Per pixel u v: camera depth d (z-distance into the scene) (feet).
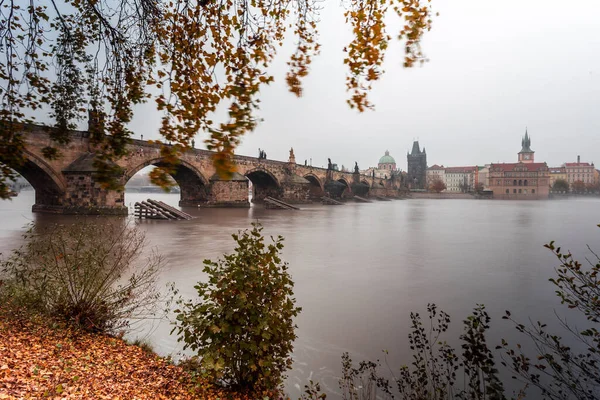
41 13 16.16
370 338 28.53
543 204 369.71
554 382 21.43
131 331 26.81
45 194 139.44
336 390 20.61
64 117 16.83
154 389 16.92
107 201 131.54
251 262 17.38
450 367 23.47
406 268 56.80
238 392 17.52
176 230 99.30
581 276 15.85
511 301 39.81
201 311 17.11
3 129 15.25
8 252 57.77
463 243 87.10
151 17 17.24
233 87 10.32
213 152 9.71
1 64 15.83
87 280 24.70
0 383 14.43
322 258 64.44
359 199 408.87
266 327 16.55
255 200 303.48
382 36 14.49
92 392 15.47
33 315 22.90
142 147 152.35
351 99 15.12
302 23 15.72
